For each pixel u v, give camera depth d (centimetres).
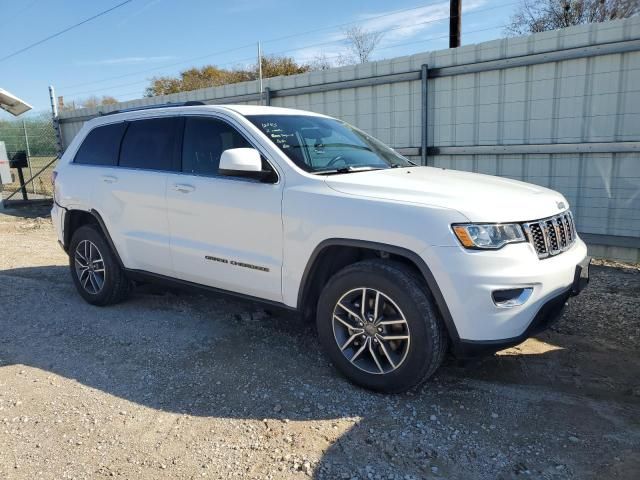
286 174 363
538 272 302
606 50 627
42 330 461
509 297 299
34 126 1689
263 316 479
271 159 373
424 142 794
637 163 634
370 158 418
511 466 267
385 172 378
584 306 493
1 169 1339
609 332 433
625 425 300
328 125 451
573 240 361
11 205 1418
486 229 296
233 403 329
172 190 425
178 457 278
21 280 624
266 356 396
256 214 371
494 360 385
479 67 726
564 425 301
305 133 411
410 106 807
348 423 305
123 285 507
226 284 402
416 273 318
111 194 477
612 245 663
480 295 293
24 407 331
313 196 345
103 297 507
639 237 647
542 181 707
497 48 709
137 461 275
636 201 643
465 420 308
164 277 454
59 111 1584
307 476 261
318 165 376
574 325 450
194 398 337
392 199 321
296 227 351
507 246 299
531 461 271
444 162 790
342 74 873
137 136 474
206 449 284
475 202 309
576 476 259
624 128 635
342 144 422
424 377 318
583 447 281
